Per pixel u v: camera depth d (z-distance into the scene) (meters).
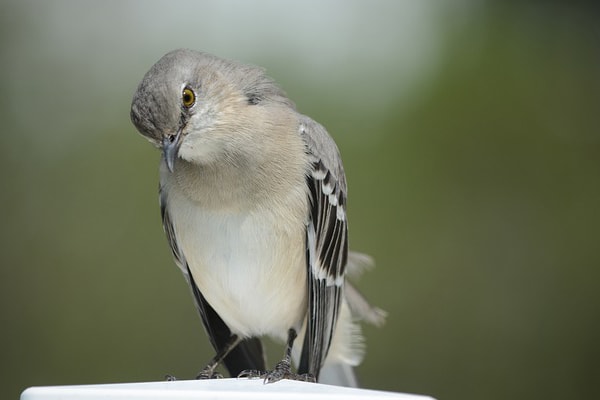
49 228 13.52
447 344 12.88
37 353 13.15
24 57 14.39
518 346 12.95
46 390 5.72
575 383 12.88
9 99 14.18
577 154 13.62
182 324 12.92
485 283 13.16
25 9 14.55
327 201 8.82
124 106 14.02
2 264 13.45
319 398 5.59
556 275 13.22
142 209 13.38
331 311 9.04
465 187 13.42
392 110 13.62
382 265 12.97
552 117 13.77
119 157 13.68
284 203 8.31
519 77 13.89
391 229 13.09
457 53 14.00
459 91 13.74
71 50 14.45
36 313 13.25
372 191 13.18
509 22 14.21
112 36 14.53
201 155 8.13
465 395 12.77
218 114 8.13
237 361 9.42
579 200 13.45
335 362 9.80
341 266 9.19
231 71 8.36
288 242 8.38
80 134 13.94
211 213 8.26
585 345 12.95
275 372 8.25
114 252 13.31
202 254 8.41
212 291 8.64
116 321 13.09
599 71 14.11
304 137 8.65
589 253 13.27
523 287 13.16
